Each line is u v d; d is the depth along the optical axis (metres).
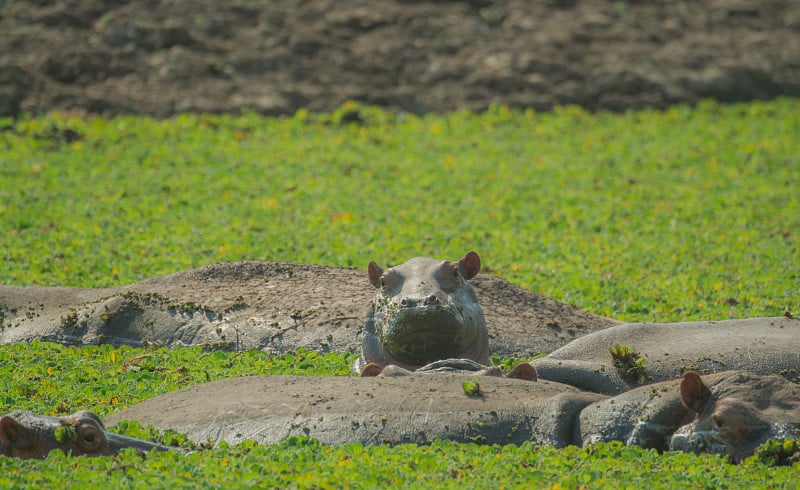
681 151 76.75
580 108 88.69
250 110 83.25
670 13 103.62
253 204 61.28
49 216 57.00
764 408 22.64
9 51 85.38
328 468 21.09
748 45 99.00
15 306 40.91
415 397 24.38
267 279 40.59
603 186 67.31
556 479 20.48
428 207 61.47
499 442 23.45
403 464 21.42
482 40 96.50
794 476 20.83
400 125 83.44
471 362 28.45
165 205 60.31
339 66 90.88
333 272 40.78
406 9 99.62
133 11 92.44
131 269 47.44
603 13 101.88
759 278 47.06
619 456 22.45
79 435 22.20
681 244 54.25
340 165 71.38
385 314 30.69
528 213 60.47
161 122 79.44
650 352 32.47
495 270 48.19
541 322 37.91
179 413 25.31
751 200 64.19
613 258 51.16
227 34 93.12
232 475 20.59
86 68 85.06
